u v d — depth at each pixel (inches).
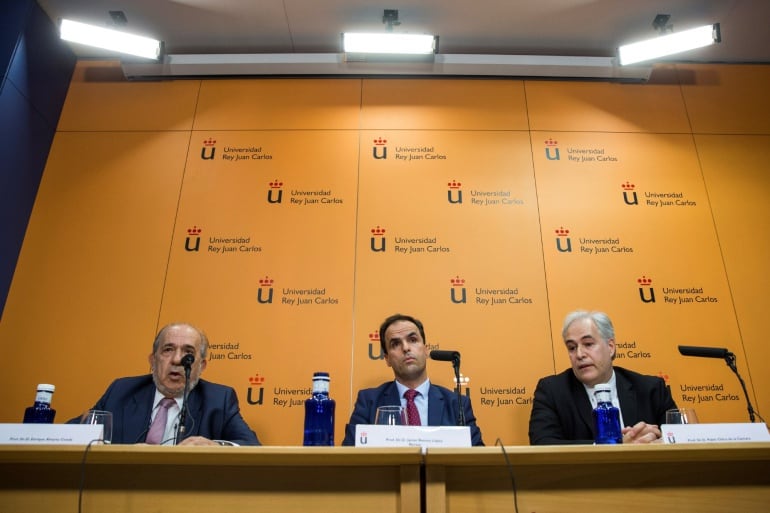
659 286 136.4
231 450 54.1
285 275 136.6
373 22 155.5
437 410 105.4
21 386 125.0
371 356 129.1
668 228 142.9
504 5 150.4
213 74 159.6
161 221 142.1
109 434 68.3
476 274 137.2
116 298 133.6
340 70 158.6
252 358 128.9
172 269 136.9
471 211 144.3
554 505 56.2
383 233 141.3
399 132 154.0
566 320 113.6
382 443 63.9
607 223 143.2
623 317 133.2
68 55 159.8
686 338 131.5
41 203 142.8
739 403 125.7
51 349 128.4
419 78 161.5
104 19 154.1
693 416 76.5
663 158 151.6
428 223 142.6
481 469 57.4
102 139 151.9
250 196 145.6
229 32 158.6
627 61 151.9
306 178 147.7
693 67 163.3
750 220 144.4
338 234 141.2
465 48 163.0
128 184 146.4
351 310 133.3
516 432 123.6
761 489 58.1
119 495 56.4
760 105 158.7
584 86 161.0
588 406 105.3
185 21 154.9
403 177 148.3
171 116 155.7
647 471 58.1
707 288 136.3
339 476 56.8
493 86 160.7
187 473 57.1
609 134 154.6
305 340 130.5
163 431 96.6
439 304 134.1
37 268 135.8
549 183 147.9
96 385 125.8
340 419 123.3
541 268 138.1
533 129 154.9
